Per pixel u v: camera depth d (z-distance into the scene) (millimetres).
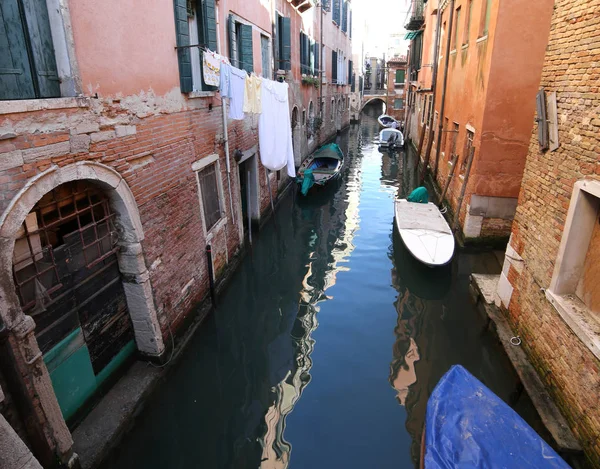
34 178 3305
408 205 10703
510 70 7832
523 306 5465
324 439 4801
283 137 8891
